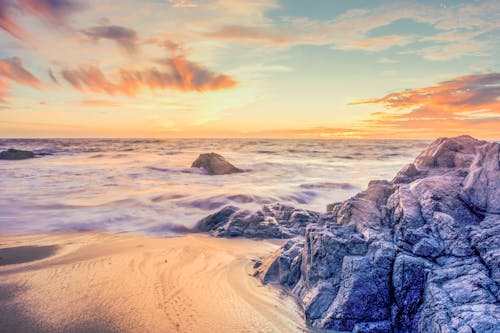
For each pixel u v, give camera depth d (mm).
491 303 4840
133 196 21828
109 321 6484
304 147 99062
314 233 7707
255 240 12969
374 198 9188
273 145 116188
